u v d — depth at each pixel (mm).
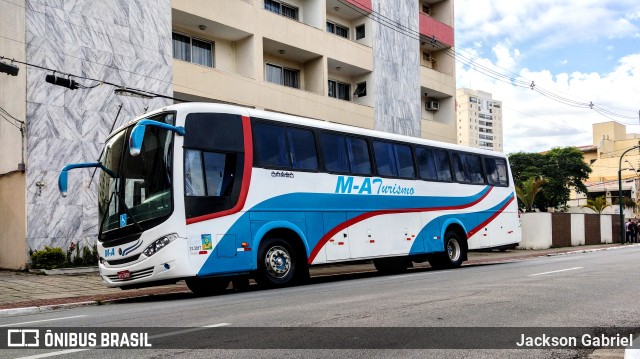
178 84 20328
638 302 8406
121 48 18656
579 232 37312
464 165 18203
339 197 13789
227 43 24000
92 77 17859
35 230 16578
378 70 29797
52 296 12000
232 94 22234
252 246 11672
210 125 11445
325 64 26672
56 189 17016
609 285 10508
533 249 32375
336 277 15875
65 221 17172
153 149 11008
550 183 58156
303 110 25250
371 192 14695
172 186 10609
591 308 7859
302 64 27469
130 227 10828
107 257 11164
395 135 15945
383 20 30469
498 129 132625
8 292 12641
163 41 19875
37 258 16125
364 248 14242
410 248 15586
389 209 15141
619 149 89312
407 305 8203
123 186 11227
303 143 13266
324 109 26297
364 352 5367
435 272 15445
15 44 16984
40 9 16906
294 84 27375
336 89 29797
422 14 34062
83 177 17594
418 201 16094
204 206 10977
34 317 9188
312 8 27344
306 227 12867
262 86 23531
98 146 17922
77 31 17625
